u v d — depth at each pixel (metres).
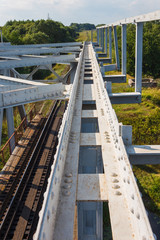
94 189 3.51
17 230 7.72
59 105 24.61
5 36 59.94
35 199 9.27
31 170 11.13
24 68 45.97
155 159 4.32
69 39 91.00
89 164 6.21
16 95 9.08
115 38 21.44
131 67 44.97
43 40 68.44
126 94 10.86
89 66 19.86
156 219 10.35
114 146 4.55
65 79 24.47
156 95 27.52
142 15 9.41
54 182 3.04
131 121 20.25
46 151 13.33
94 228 5.69
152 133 17.61
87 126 9.52
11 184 10.46
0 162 15.42
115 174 3.77
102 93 8.67
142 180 12.86
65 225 2.83
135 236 2.59
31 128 16.92
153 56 46.44
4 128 22.30
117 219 2.86
